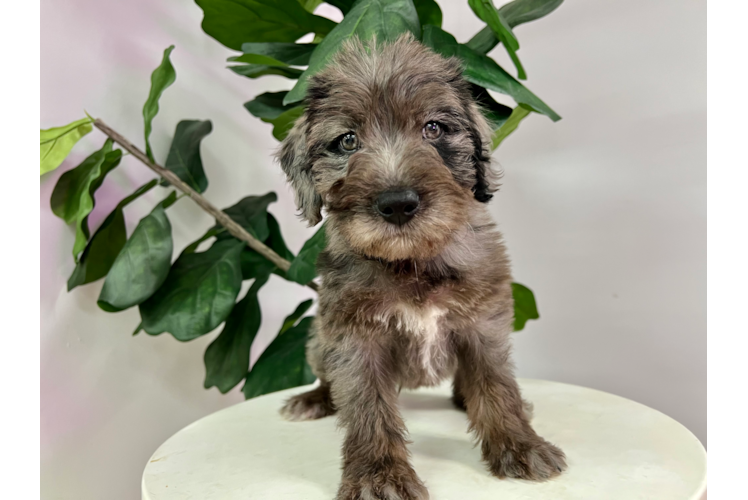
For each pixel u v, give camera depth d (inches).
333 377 13.1
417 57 14.0
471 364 13.5
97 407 20.8
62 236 19.8
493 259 13.6
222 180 25.1
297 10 19.0
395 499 10.8
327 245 14.2
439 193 12.0
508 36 15.4
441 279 13.1
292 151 15.6
